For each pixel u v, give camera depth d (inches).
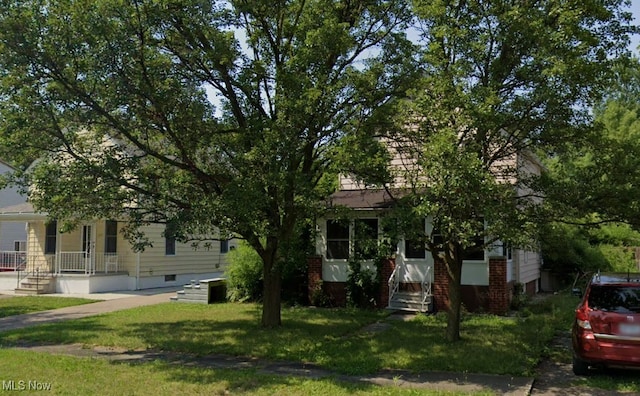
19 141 409.4
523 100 374.3
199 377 331.9
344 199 674.2
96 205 437.1
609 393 304.8
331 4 462.3
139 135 465.7
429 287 629.9
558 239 406.3
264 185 402.6
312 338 454.6
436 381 327.9
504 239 348.2
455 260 437.4
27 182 442.0
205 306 677.3
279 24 480.7
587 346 326.6
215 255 1101.1
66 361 376.8
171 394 293.9
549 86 358.6
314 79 424.8
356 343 435.2
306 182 414.9
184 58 455.8
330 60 443.8
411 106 402.9
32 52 374.0
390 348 414.6
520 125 388.8
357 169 398.0
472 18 385.1
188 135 442.9
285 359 392.2
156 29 423.2
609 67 358.9
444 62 385.1
